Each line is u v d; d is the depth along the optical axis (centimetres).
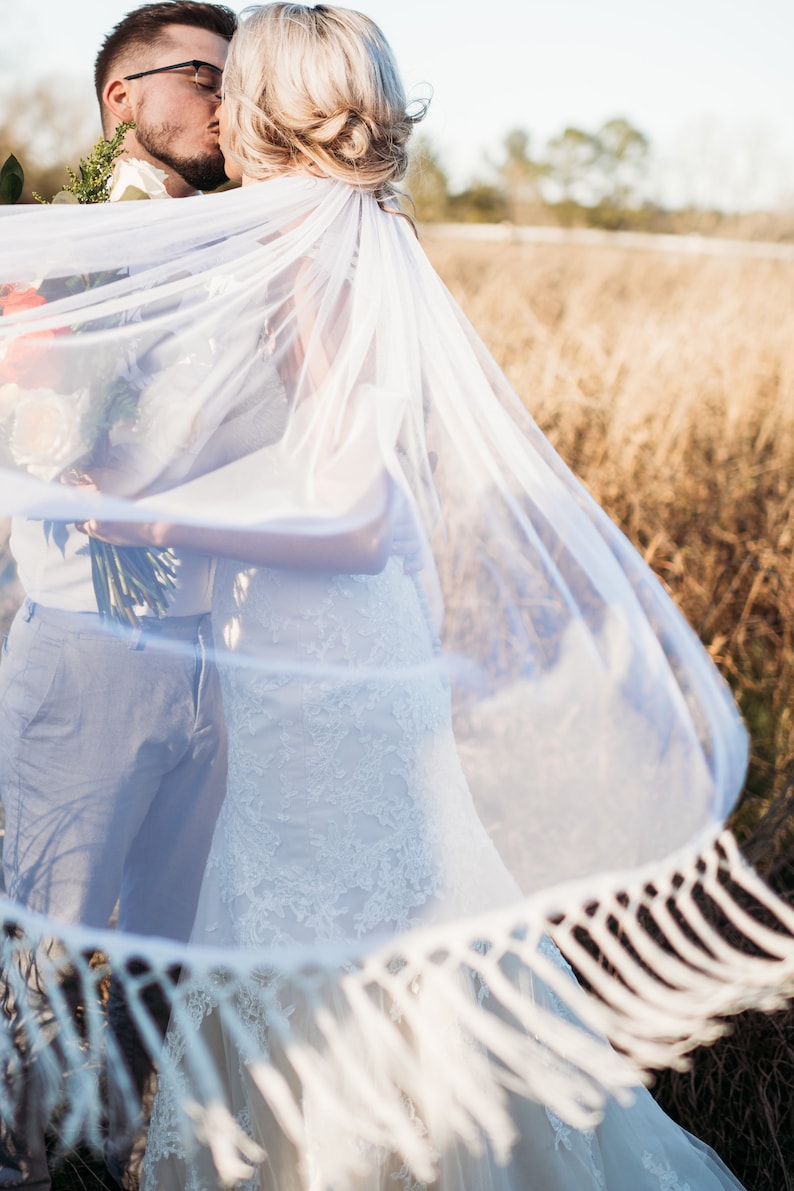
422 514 171
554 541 178
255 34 166
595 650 178
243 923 166
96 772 183
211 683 191
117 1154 193
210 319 158
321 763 163
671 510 420
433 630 182
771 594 377
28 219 161
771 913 235
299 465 157
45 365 155
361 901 164
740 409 495
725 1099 222
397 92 171
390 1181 166
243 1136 168
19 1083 179
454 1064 166
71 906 183
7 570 177
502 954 175
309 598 164
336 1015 163
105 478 164
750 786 308
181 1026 172
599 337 556
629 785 178
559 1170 171
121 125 193
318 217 165
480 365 184
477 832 178
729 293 701
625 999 196
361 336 159
